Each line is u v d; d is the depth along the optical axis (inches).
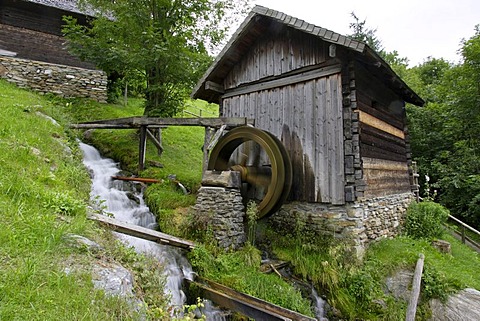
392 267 173.5
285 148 216.7
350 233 184.7
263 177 241.3
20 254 82.0
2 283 67.7
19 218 99.9
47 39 420.8
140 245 157.4
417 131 429.4
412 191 294.2
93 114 385.7
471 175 328.5
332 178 197.0
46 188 138.1
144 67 313.4
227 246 176.7
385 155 238.8
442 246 222.8
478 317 145.8
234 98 268.4
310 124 212.5
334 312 159.2
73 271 82.3
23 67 394.0
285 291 151.9
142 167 273.9
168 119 250.4
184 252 167.0
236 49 252.8
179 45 309.3
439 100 471.8
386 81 238.8
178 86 340.5
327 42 203.2
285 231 216.2
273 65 237.9
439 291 158.4
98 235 117.1
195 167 310.3
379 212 214.7
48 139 205.9
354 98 190.9
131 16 296.7
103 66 315.9
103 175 260.1
